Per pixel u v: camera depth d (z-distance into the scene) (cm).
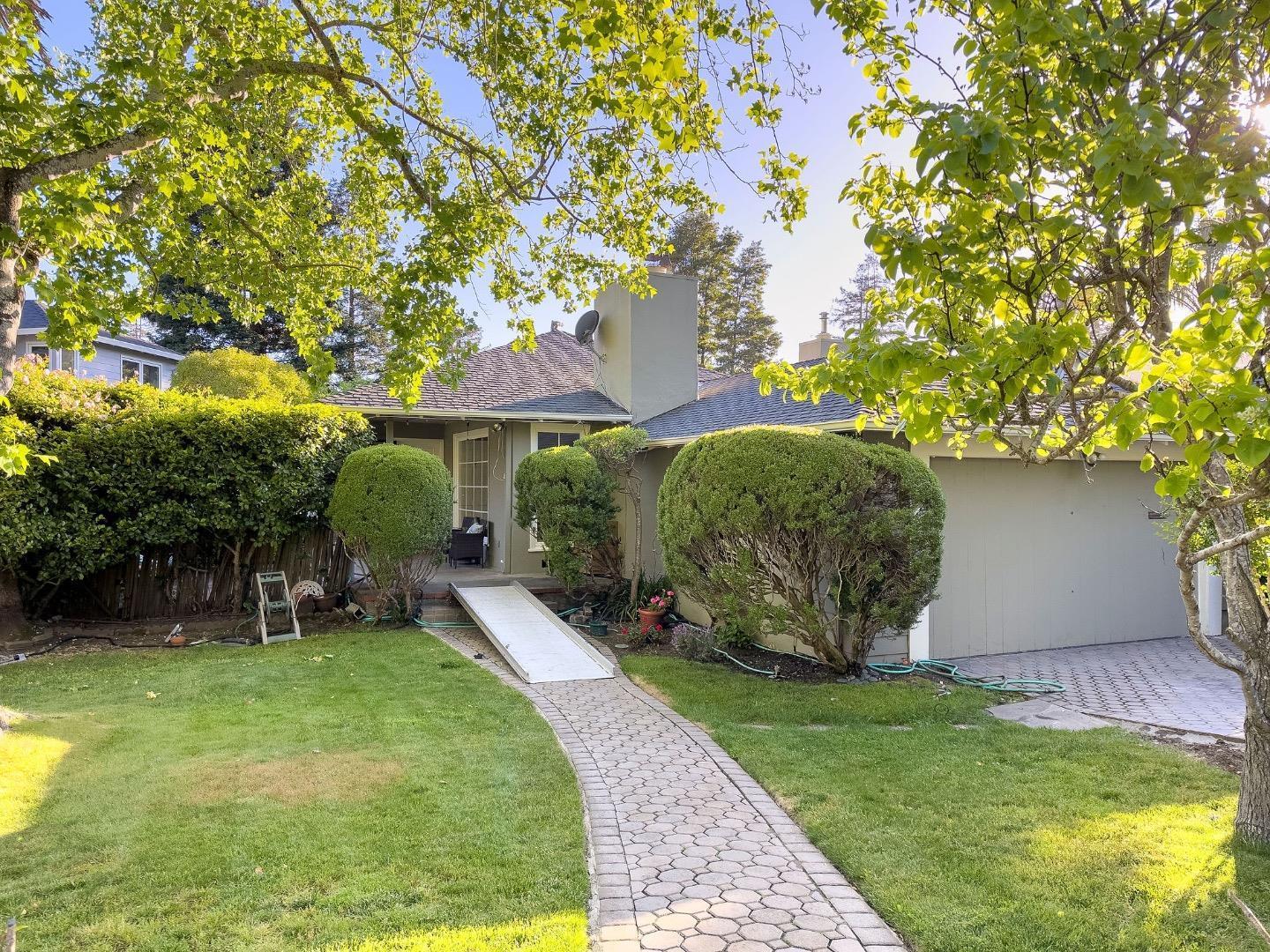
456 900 355
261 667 852
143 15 614
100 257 620
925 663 898
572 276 796
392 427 1523
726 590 839
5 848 403
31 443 938
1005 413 293
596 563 1260
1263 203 250
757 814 468
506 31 634
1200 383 226
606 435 1141
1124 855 403
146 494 1034
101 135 502
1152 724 660
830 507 757
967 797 487
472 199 718
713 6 505
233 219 761
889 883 377
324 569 1228
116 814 446
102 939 323
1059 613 1015
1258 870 383
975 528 960
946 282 282
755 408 1169
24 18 491
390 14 720
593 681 809
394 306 573
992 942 326
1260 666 416
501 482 1402
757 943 327
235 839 415
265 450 1098
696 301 1504
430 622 1127
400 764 536
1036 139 277
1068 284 291
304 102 804
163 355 2328
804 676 832
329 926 332
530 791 490
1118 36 247
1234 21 251
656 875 390
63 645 994
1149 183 223
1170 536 726
